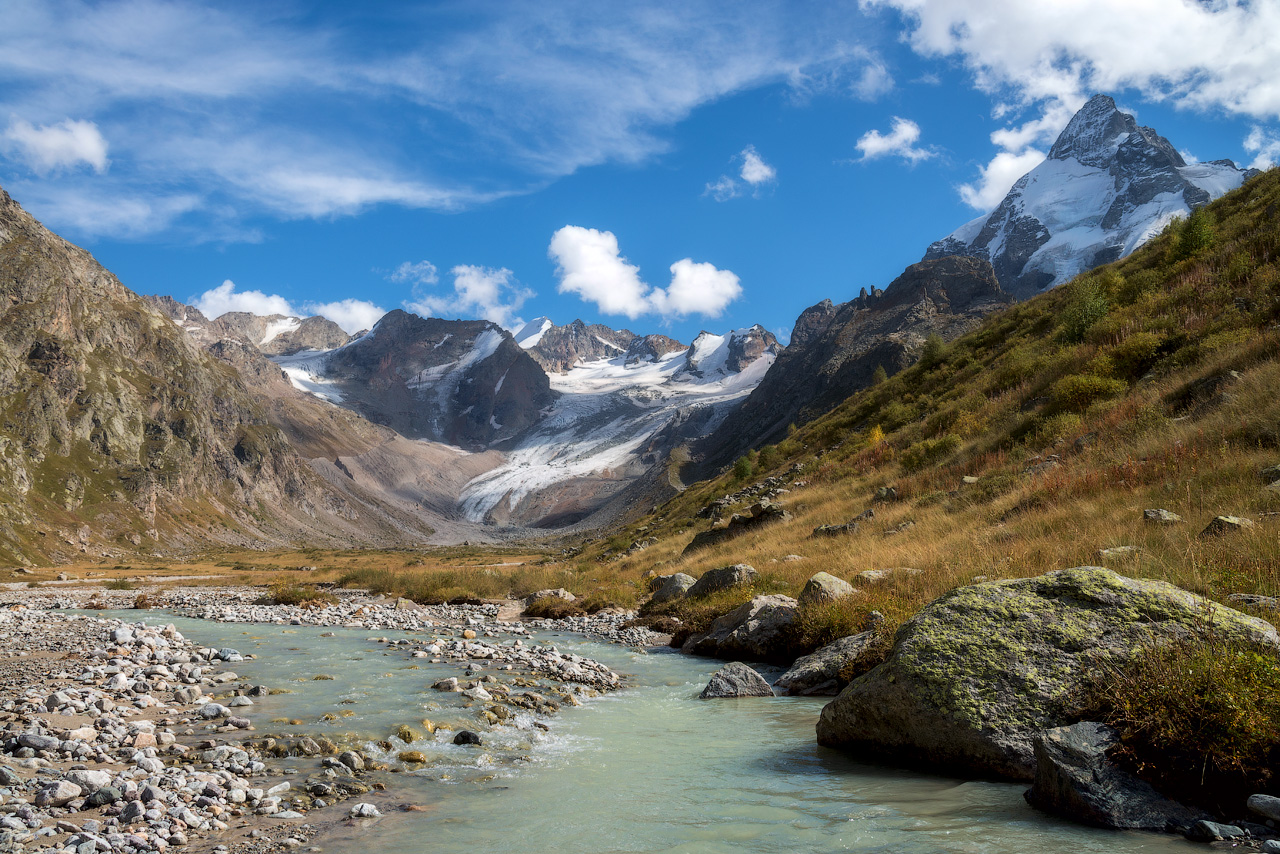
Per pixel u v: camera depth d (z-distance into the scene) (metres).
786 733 10.01
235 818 6.71
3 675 12.99
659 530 66.06
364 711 11.04
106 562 154.12
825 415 82.56
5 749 8.39
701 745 9.41
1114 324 35.25
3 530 174.50
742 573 24.22
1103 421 26.61
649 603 27.28
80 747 8.45
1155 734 6.06
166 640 18.61
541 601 29.48
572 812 6.83
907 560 20.38
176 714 10.81
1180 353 27.17
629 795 7.33
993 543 19.08
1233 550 12.12
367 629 23.59
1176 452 20.05
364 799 7.29
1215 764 5.78
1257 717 5.71
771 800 7.05
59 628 20.55
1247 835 5.30
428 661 16.17
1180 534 14.25
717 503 56.31
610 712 11.55
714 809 6.83
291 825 6.54
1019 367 40.44
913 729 8.00
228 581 68.81
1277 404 19.19
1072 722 7.13
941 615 8.63
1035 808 6.41
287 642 19.77
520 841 6.08
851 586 17.98
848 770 8.07
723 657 17.77
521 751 9.12
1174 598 7.75
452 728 10.11
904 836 5.85
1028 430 31.66
